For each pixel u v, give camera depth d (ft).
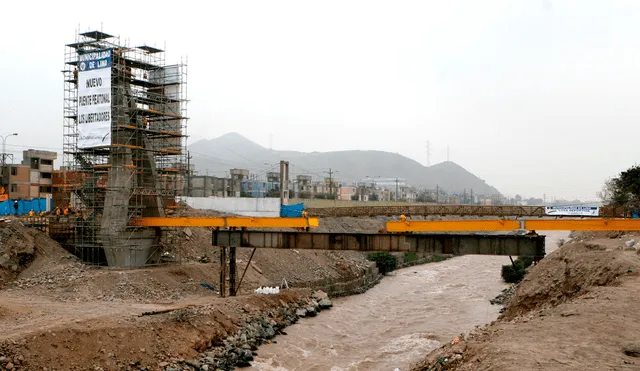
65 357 105.91
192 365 121.29
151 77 220.23
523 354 70.69
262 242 168.86
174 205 223.51
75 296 156.66
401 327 175.01
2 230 181.37
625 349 71.26
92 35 204.95
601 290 106.42
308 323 178.19
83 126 196.85
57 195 262.26
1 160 330.13
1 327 115.14
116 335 118.21
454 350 89.86
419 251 146.41
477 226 141.49
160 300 161.79
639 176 276.21
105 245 189.57
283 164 355.77
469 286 261.44
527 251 136.46
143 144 202.90
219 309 152.87
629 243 161.89
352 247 154.92
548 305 135.33
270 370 129.80
